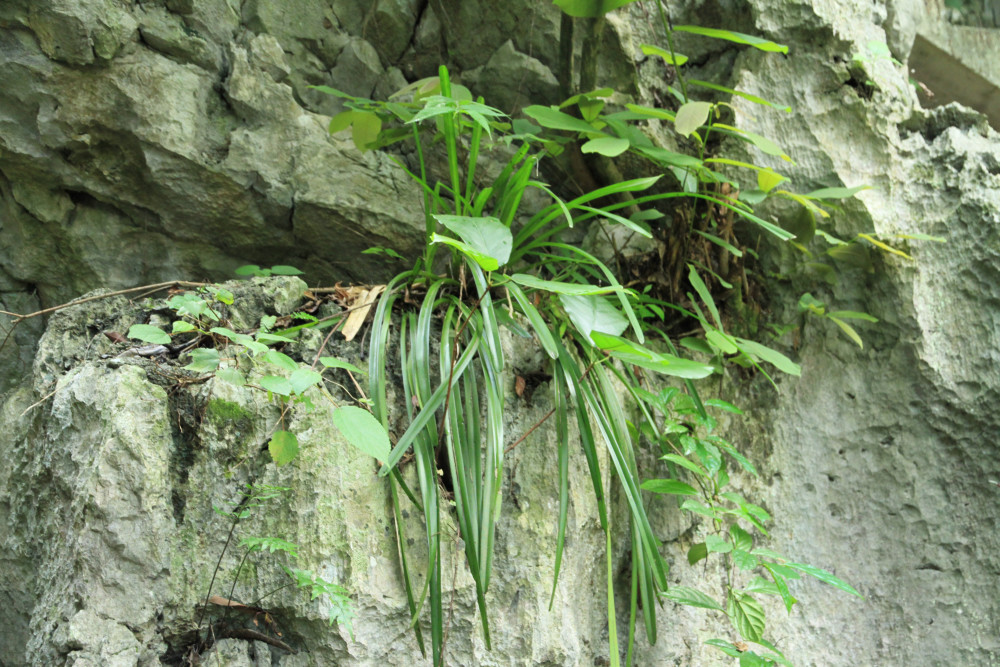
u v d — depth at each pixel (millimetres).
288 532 1685
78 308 1932
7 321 2252
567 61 2348
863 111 2432
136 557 1581
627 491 1850
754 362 2234
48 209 2229
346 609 1576
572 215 2527
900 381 2426
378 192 2424
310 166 2359
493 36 2551
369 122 2174
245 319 1883
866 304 2443
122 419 1610
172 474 1660
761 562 1958
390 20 2574
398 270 2502
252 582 1660
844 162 2430
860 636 2369
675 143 2492
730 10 2486
